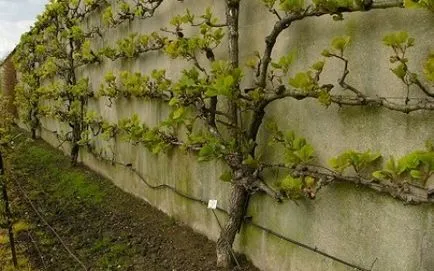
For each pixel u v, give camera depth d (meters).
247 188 3.37
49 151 10.09
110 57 5.93
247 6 3.47
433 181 2.21
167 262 3.96
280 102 3.19
